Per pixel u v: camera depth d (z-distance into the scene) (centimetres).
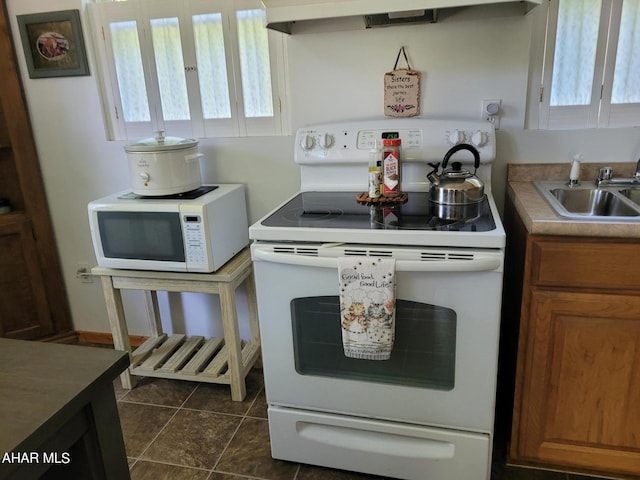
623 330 142
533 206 154
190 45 217
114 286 206
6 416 74
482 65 187
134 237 193
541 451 160
